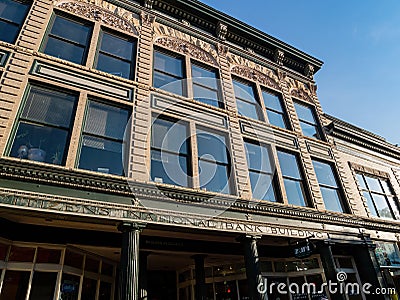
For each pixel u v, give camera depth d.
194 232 8.87
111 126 9.16
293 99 15.67
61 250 8.32
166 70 11.99
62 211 6.79
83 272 8.95
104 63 10.47
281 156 12.72
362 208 13.70
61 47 9.90
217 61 13.62
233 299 11.38
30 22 9.43
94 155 8.44
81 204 7.08
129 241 7.20
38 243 8.00
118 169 8.55
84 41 10.56
